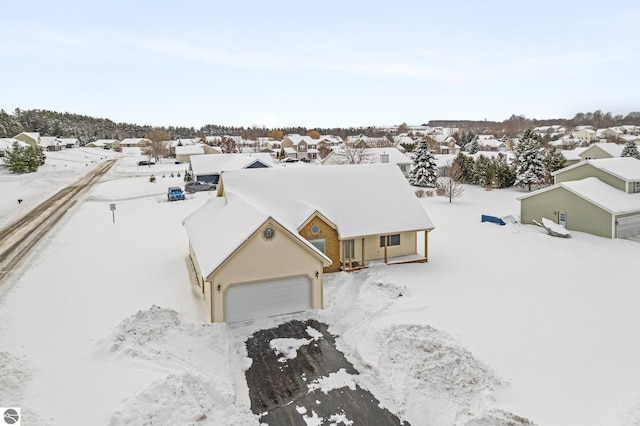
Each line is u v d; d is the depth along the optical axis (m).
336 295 18.33
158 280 19.52
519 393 10.64
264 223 15.88
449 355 11.93
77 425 9.30
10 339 13.47
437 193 49.88
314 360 13.18
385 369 12.26
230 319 15.86
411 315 15.62
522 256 24.03
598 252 24.86
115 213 35.97
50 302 16.64
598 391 10.69
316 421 10.30
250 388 11.73
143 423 9.34
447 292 18.11
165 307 16.14
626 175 31.23
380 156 66.25
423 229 22.48
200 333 14.55
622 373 11.55
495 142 112.19
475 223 33.94
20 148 60.53
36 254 23.34
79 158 98.88
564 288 18.52
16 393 10.52
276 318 16.25
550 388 10.86
